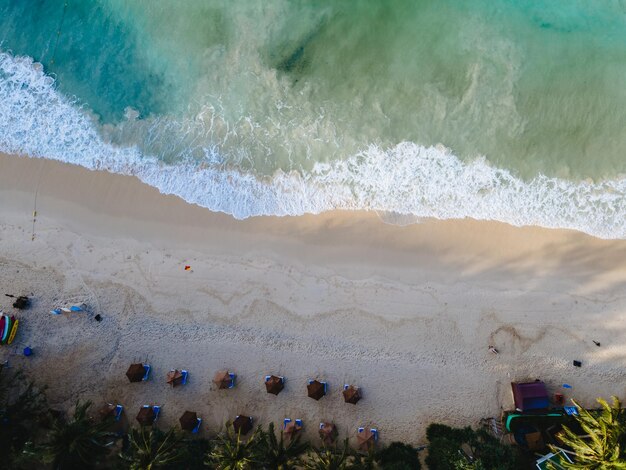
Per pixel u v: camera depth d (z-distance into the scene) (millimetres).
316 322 21094
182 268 21438
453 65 22156
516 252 21344
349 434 20469
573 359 20672
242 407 20703
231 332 21062
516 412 20062
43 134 22109
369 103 22094
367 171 21859
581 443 17203
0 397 19844
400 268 21375
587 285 21078
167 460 17781
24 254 21438
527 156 21781
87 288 21312
